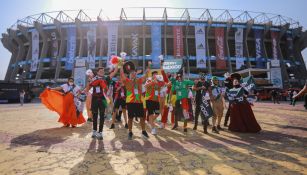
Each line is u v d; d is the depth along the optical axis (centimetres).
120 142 595
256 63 5819
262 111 1622
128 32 5794
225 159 439
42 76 6588
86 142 590
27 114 1408
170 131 786
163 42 5903
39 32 5831
